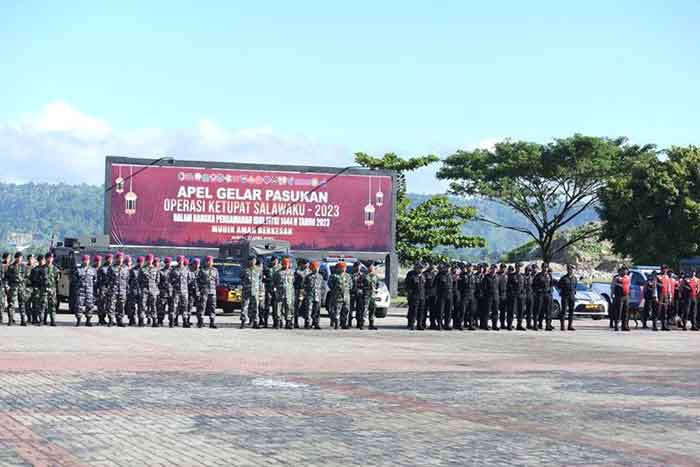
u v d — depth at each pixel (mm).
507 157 73625
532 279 34000
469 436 11609
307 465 9844
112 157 50500
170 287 31141
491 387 16516
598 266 93375
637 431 12180
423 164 69125
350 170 53375
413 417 13016
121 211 50594
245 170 52125
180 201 51281
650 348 26328
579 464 10055
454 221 67688
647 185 68375
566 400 14992
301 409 13570
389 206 53875
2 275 30469
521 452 10641
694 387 17125
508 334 31656
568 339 29578
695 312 35812
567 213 75500
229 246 48438
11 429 11648
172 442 10984
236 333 28922
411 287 33031
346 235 53344
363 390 15766
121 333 27781
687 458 10469
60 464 9750
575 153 71375
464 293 33406
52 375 17109
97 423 12164
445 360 21531
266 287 32094
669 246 67500
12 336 25719
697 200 67500
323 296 39375
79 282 30688
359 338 28047
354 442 11117
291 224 52719
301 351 22891
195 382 16422
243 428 11953
